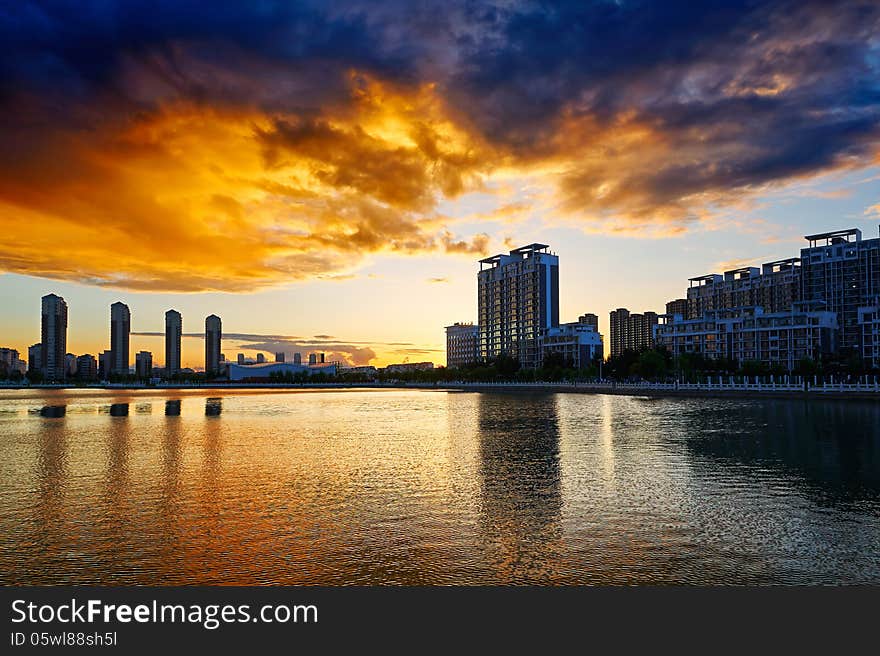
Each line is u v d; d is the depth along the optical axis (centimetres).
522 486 3822
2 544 2706
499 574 2336
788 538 2703
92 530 2902
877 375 14275
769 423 7344
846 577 2291
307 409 11875
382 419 9138
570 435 6531
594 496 3519
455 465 4641
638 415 8956
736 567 2384
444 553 2555
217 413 10731
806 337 18912
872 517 3019
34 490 3800
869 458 4659
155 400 16162
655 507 3247
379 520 3039
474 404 13112
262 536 2797
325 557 2523
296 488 3819
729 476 4053
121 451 5547
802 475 4050
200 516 3142
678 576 2309
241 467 4622
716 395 13300
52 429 7719
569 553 2542
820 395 11275
